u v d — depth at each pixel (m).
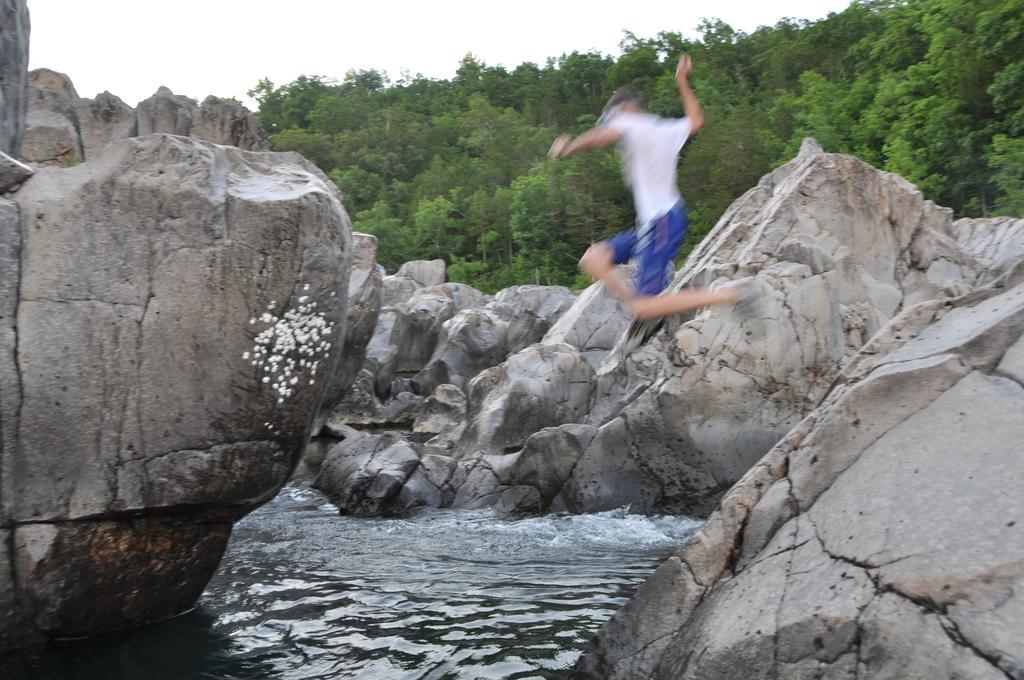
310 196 6.07
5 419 5.43
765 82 71.56
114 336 5.69
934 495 4.07
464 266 66.56
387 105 125.88
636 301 4.99
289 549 9.77
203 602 7.25
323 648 6.20
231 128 18.98
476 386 18.95
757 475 5.07
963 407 4.37
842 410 4.80
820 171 14.38
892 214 14.55
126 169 5.79
